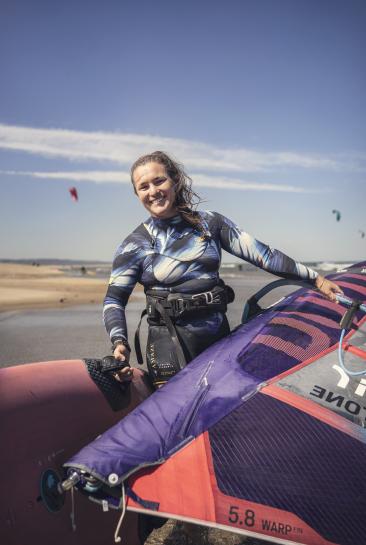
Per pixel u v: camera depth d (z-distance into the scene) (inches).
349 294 115.2
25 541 80.7
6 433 83.4
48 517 84.0
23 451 84.0
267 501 77.4
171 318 102.5
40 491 83.5
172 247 103.0
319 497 78.2
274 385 89.1
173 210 103.8
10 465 82.1
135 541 95.9
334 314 107.0
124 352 97.6
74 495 88.7
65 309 580.1
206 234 102.9
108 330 100.5
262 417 84.4
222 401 86.3
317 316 105.3
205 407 85.7
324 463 80.7
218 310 104.7
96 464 77.9
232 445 81.2
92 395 95.7
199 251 102.6
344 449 82.4
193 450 80.7
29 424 86.2
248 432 82.6
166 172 101.8
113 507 78.4
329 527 76.9
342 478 79.8
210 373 92.2
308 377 91.0
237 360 94.3
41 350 306.7
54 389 92.4
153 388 107.9
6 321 460.8
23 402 87.6
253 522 76.4
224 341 101.3
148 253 103.7
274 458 80.4
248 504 77.2
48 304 646.5
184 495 78.0
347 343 97.8
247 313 116.4
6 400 86.5
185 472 79.2
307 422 84.3
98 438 83.7
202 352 100.8
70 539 86.0
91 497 79.1
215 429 82.8
